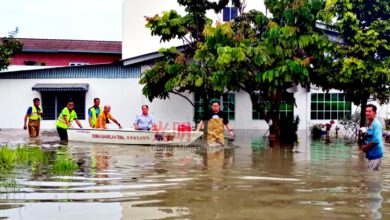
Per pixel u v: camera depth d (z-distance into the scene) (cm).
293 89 2122
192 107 2208
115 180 716
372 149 846
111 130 1378
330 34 1947
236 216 501
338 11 1524
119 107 2216
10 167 841
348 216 505
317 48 1555
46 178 728
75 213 512
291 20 1541
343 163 945
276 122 1677
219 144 1335
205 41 1670
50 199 579
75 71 2228
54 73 2228
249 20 1712
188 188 655
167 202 565
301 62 1505
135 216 500
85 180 714
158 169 839
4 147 1091
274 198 592
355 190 648
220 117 1345
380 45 1476
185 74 1738
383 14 1516
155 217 496
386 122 1908
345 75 1488
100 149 1216
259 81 1536
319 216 504
